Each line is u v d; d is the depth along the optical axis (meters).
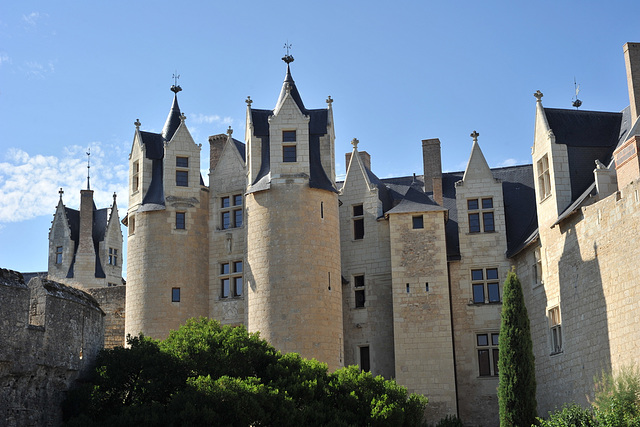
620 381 25.78
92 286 62.47
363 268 42.00
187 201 41.59
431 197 44.28
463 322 39.91
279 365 28.84
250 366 28.94
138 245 41.19
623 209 28.77
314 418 26.94
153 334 39.72
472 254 40.66
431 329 39.09
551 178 35.34
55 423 25.81
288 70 41.72
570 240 33.00
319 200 38.66
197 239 41.56
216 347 28.64
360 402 28.88
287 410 26.03
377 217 42.25
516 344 31.89
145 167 42.31
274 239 37.88
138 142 42.78
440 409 38.19
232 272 40.97
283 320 36.88
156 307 40.06
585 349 31.34
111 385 26.73
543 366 35.66
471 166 41.78
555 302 34.50
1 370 23.61
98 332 29.00
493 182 41.41
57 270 63.06
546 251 35.62
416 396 30.69
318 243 38.06
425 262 39.88
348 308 41.81
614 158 31.70
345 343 41.44
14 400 24.20
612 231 29.48
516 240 40.56
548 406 34.91
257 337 30.06
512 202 42.25
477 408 38.84
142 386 26.56
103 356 27.69
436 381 38.50
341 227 42.97
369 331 41.09
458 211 41.31
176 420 24.41
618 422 24.45
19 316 24.44
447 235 42.00
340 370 30.45
